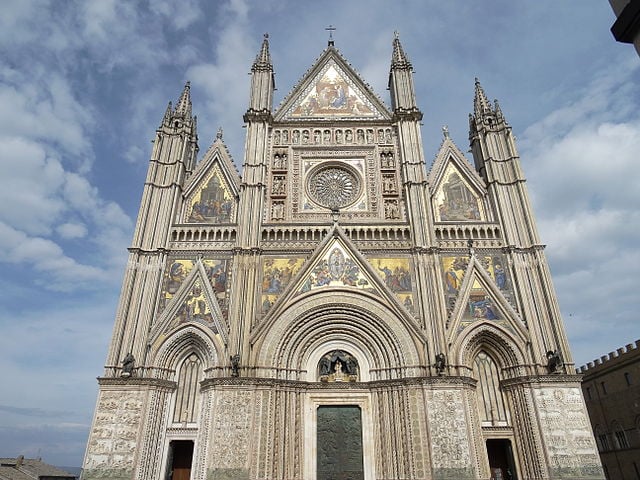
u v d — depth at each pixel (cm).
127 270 3800
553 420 3269
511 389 3519
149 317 3662
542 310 3691
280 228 4084
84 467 3114
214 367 3503
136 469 3127
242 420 3256
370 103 4872
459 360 3516
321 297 3794
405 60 5016
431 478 3134
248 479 3078
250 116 4578
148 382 3381
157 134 4422
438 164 4453
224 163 4447
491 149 4406
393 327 3662
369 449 3438
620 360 5209
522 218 4072
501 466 3500
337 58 5125
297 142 4634
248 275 3831
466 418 3275
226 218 4203
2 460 5697
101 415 3266
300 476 3319
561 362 3434
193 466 3288
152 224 4022
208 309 3725
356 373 3738
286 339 3659
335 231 4050
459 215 4238
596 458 3144
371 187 4391
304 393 3597
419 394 3397
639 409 4925
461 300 3741
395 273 3909
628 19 632
